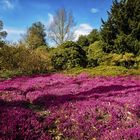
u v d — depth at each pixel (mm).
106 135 7973
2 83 20047
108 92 14094
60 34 77938
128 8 34094
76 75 23547
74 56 33062
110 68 24391
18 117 8531
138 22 33031
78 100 12016
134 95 13078
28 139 7441
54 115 9602
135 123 8891
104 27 34688
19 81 20969
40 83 19312
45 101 12195
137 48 32094
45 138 7672
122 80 19844
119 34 33375
